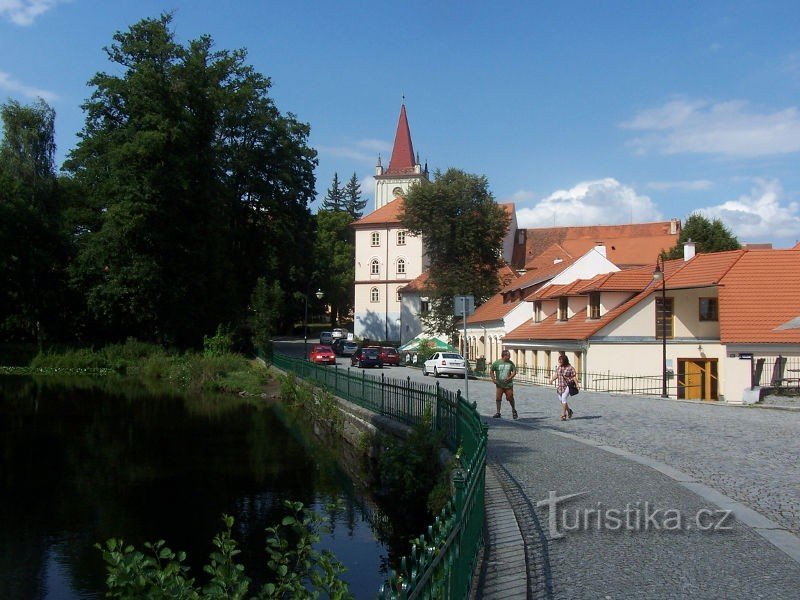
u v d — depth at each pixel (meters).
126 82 54.06
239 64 65.69
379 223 94.44
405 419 19.61
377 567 12.82
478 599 6.45
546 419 21.41
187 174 54.09
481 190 75.75
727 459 13.73
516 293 61.91
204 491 18.66
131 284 55.81
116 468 21.64
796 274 39.81
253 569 12.97
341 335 89.38
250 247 67.75
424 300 85.25
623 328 40.84
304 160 68.88
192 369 49.28
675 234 83.25
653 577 7.15
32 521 16.22
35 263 59.12
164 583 7.35
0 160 59.78
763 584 6.93
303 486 19.19
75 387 47.09
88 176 57.12
